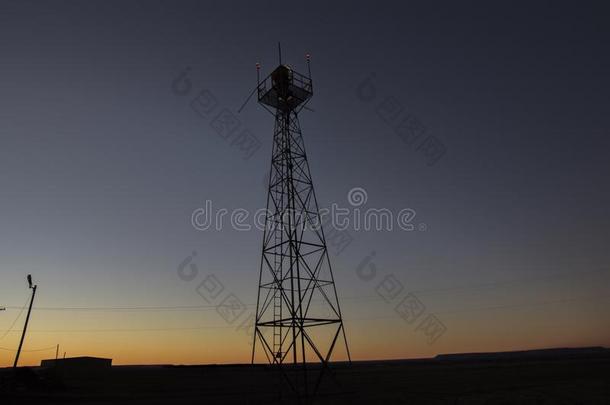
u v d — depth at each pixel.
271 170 32.12
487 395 36.50
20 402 34.28
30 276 41.09
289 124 32.94
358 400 33.53
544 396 34.78
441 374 71.62
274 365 32.00
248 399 34.53
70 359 77.12
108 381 60.53
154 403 33.12
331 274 29.17
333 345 27.36
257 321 28.73
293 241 28.47
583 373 60.66
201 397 37.19
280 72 32.62
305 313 26.81
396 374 76.38
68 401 34.91
